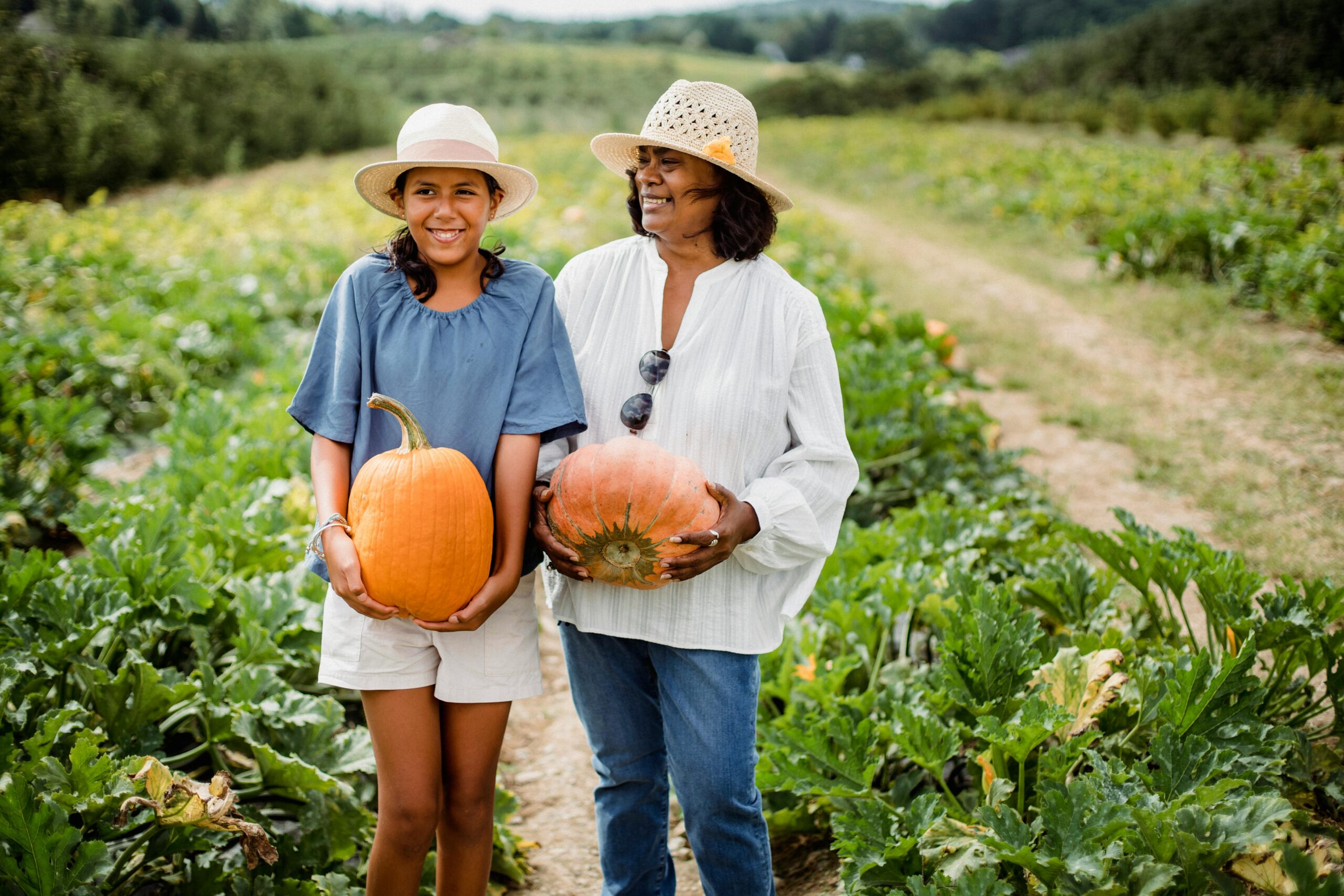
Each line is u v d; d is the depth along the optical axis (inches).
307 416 91.1
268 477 199.6
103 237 486.0
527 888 123.0
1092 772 106.7
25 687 110.9
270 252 456.1
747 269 94.3
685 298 94.8
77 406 214.5
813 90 2299.5
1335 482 221.1
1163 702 100.3
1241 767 96.5
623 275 97.3
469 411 88.7
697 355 91.8
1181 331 351.3
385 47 3034.0
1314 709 119.8
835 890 111.0
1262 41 1180.5
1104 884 82.4
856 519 215.3
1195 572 127.3
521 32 6235.2
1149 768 106.0
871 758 107.0
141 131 969.5
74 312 352.8
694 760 89.6
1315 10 1090.7
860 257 544.1
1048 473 244.7
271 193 774.5
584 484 84.7
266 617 131.5
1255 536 195.3
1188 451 249.3
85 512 150.8
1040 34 5438.0
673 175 91.0
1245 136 892.6
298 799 115.3
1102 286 440.1
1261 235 400.8
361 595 83.0
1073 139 1159.0
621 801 99.3
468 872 96.0
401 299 89.4
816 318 93.6
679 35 5925.2
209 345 305.7
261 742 112.2
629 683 96.2
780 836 124.6
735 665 90.3
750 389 91.0
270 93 1246.3
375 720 90.4
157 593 126.6
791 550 89.7
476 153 86.7
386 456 85.0
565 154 1046.4
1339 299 321.1
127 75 1057.5
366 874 112.3
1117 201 591.8
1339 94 948.0
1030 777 110.6
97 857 88.5
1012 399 306.7
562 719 161.5
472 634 90.7
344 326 89.3
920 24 6107.3
